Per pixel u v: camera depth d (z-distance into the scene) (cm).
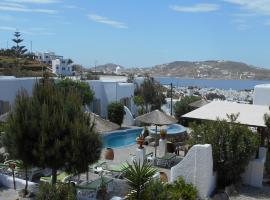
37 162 1296
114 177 1727
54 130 1272
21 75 6606
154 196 1304
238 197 1576
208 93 9138
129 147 2686
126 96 4381
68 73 10662
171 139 2619
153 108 4700
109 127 1656
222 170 1678
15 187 1561
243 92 10569
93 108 3953
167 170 1977
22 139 1288
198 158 1525
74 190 1316
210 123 1761
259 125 1777
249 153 1666
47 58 13475
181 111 3647
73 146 1252
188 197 1409
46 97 1363
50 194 1223
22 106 1333
